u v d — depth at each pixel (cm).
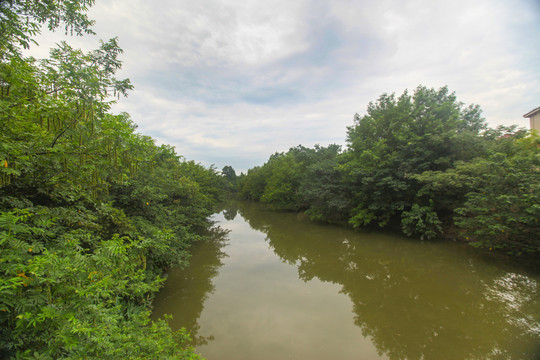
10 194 364
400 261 1157
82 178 408
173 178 1214
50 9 367
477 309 718
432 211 1340
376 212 1734
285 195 3147
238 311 746
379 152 1559
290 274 1064
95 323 278
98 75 400
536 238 916
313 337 621
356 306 776
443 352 555
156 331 429
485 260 1043
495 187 954
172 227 959
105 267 345
